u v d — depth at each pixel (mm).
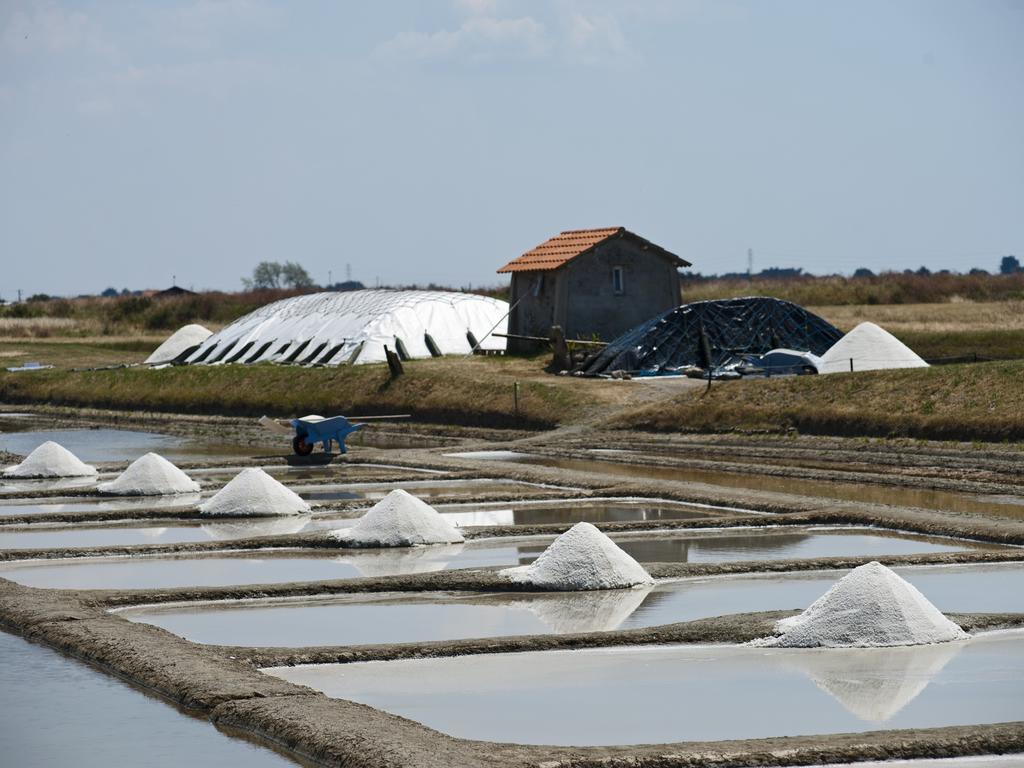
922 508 31453
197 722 15961
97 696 17078
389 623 21156
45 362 85000
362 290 78562
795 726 15836
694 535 29203
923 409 42938
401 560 26469
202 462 44312
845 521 30281
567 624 20938
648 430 48562
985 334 67938
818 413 45094
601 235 65062
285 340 75062
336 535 28125
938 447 40875
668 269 65500
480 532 29188
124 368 76125
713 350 59531
